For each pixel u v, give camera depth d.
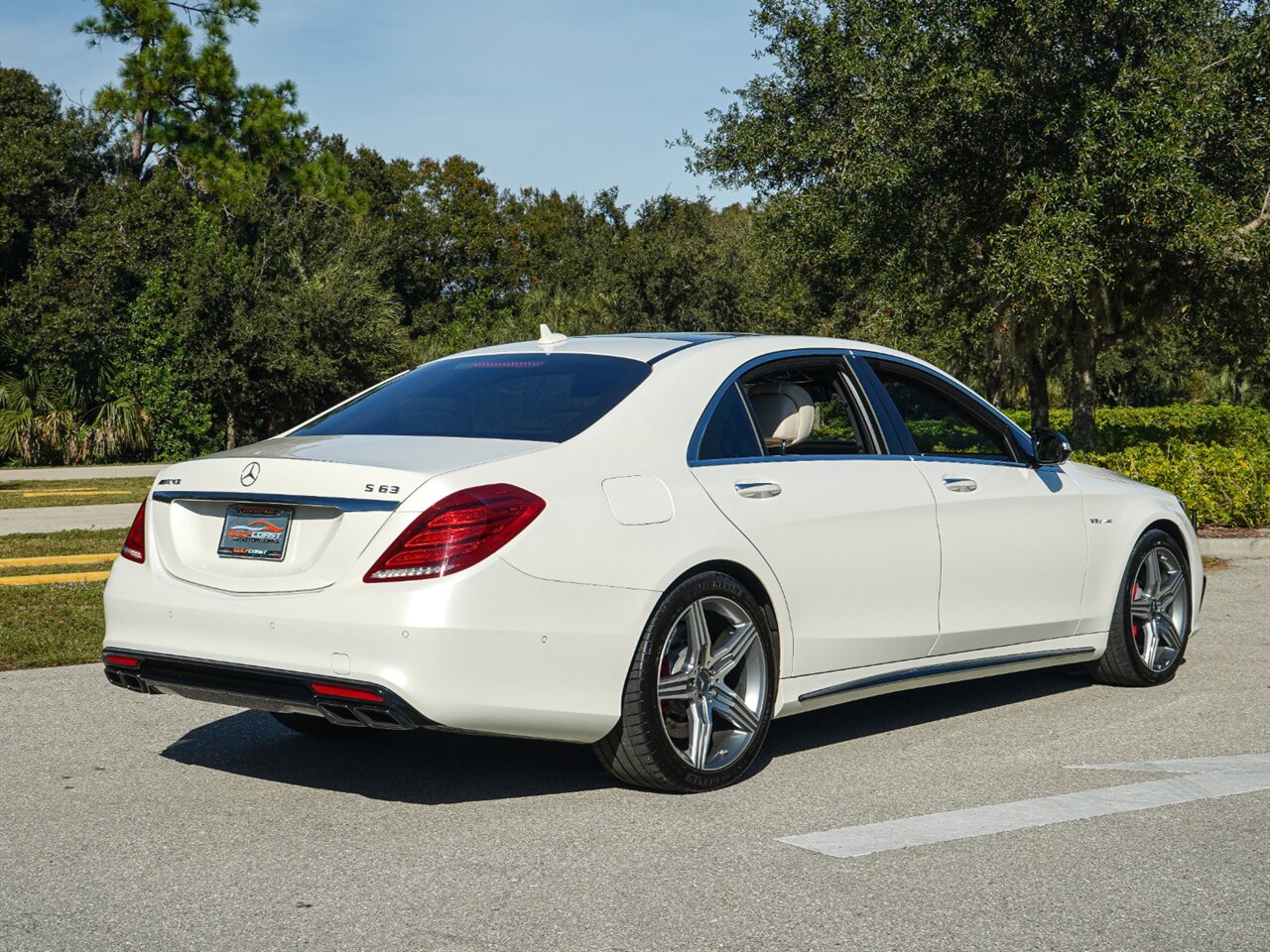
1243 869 3.69
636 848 3.88
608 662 4.17
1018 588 5.68
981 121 16.00
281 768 4.83
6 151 36.78
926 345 19.25
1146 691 6.25
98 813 4.23
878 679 5.11
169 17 39.22
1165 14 15.46
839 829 4.07
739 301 42.06
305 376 34.00
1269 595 9.13
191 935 3.18
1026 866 3.71
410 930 3.22
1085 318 20.05
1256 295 18.25
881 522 5.07
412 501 3.95
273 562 4.14
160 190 35.22
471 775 4.72
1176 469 12.79
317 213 38.47
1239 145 16.14
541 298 47.72
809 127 19.27
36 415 32.69
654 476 4.44
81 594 8.74
